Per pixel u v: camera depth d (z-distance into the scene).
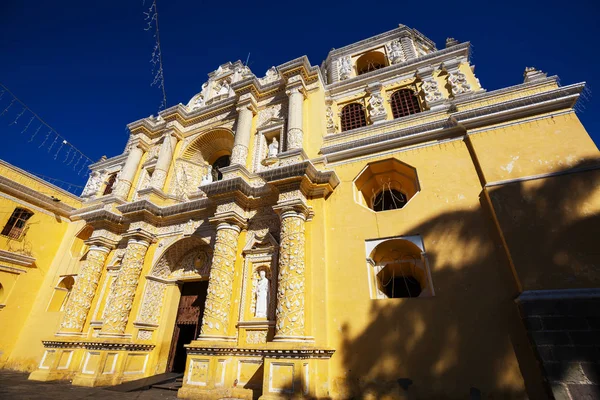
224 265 10.46
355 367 7.96
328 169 11.29
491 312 7.27
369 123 13.16
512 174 8.27
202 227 12.96
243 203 11.77
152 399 8.38
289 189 10.29
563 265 6.73
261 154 13.38
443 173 9.43
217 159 17.84
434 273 8.18
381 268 9.47
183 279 13.50
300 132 12.28
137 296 12.59
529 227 7.35
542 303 6.51
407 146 10.45
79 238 17.83
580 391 5.77
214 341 9.29
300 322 8.51
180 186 15.84
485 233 8.11
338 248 9.68
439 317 7.66
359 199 10.92
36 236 16.89
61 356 11.80
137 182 16.91
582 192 7.29
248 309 10.18
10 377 11.76
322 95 13.95
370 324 8.24
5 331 14.91
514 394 6.48
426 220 8.92
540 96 8.80
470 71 12.52
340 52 17.66
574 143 8.05
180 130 17.22
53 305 16.03
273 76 18.08
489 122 9.38
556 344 6.18
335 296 9.01
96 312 13.05
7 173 16.31
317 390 7.78
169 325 12.84
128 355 11.31
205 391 8.52
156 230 14.11
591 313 6.16
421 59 13.59
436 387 7.05
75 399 8.02
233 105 16.16
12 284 15.49
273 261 10.47
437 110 10.91
